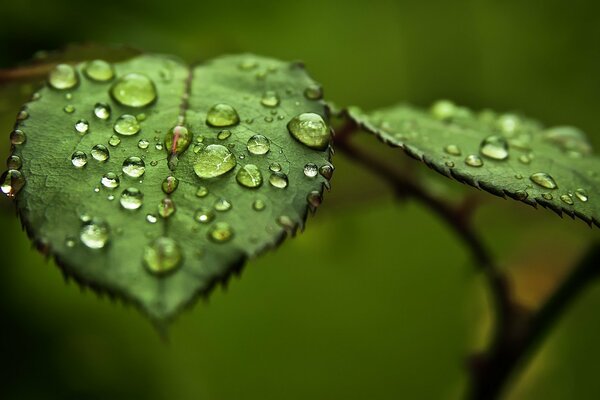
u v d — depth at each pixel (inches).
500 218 10.7
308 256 17.4
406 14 17.0
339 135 9.2
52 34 10.7
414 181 9.8
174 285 7.3
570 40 19.2
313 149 8.0
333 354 17.6
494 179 8.3
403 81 18.4
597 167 8.7
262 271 17.5
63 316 13.6
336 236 12.4
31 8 10.6
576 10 19.4
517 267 10.9
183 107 8.3
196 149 8.0
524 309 10.1
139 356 14.6
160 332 7.3
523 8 19.4
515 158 8.5
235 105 8.3
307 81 8.5
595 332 16.0
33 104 8.2
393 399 17.4
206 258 7.4
